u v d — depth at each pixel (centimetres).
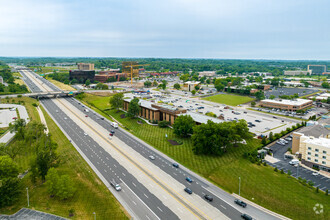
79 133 17500
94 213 8281
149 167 12369
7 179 9100
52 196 9744
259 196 10038
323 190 10600
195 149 13962
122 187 10519
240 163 12912
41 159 10444
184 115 17538
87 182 10881
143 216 8719
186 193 10162
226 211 9094
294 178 11462
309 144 12888
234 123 16512
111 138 16525
